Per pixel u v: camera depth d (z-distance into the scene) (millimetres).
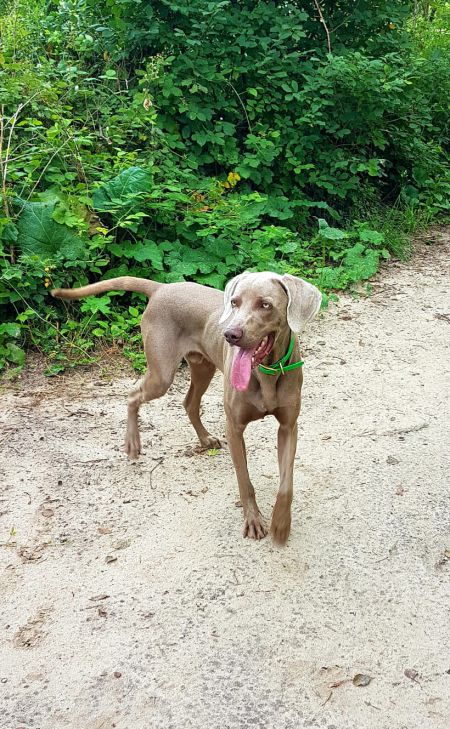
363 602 1707
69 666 1551
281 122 4203
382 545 1904
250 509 1948
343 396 2729
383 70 4402
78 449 2389
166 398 2730
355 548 1893
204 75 3971
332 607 1694
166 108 3949
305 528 1976
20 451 2373
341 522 1999
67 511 2072
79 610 1703
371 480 2191
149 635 1626
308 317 1787
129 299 3326
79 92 3766
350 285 3777
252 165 3957
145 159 3625
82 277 3176
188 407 2352
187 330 2186
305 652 1569
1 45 3889
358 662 1540
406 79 4656
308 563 1843
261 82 4250
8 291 2992
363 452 2346
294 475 2229
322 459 2314
